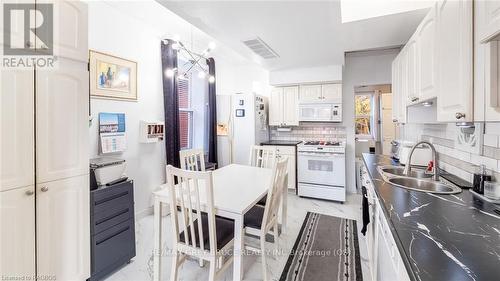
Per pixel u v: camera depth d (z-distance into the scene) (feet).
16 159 4.48
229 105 15.02
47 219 4.98
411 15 7.16
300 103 14.34
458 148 5.84
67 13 5.22
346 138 14.46
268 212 6.33
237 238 5.41
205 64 14.47
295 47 9.84
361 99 18.03
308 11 6.64
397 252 3.19
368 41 9.20
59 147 5.14
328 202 12.71
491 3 2.85
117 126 9.30
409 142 8.39
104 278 6.61
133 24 9.98
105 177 6.91
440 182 5.50
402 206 4.08
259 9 6.48
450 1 4.02
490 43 3.00
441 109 4.40
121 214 7.06
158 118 11.37
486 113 3.10
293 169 14.03
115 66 9.23
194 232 5.44
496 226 3.32
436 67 4.70
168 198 5.97
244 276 6.72
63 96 5.18
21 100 4.53
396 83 8.86
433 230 3.20
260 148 10.44
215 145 14.94
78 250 5.57
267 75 16.22
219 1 6.03
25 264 4.66
